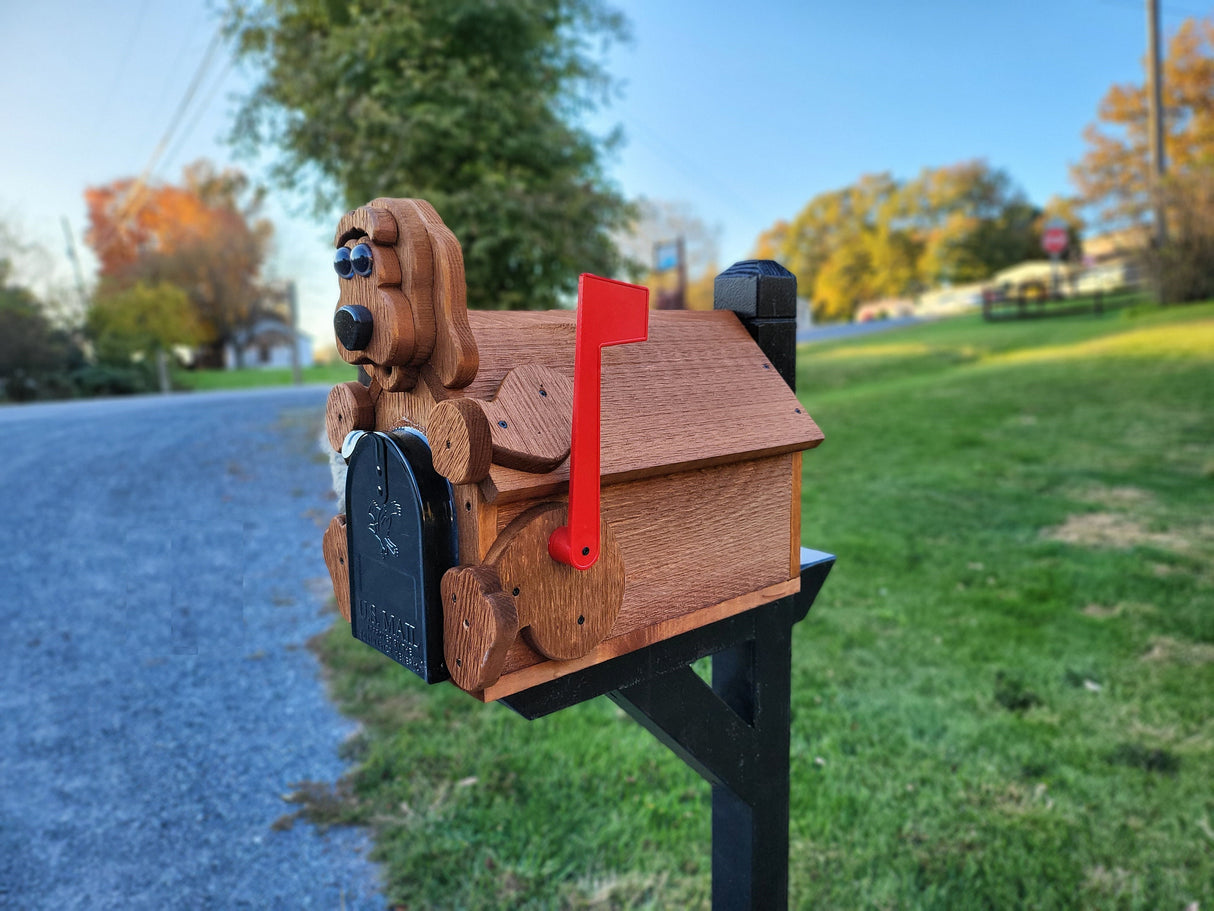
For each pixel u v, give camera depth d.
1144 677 3.02
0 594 4.36
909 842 2.20
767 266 1.20
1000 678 3.07
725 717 1.20
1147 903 1.96
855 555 4.46
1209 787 2.37
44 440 8.69
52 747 2.93
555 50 9.11
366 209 0.83
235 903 2.14
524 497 0.82
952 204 45.25
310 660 3.54
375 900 2.12
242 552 4.96
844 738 2.69
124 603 4.22
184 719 3.09
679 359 1.04
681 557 1.03
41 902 2.17
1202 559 4.07
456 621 0.80
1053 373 10.02
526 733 2.83
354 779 2.64
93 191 34.81
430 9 7.82
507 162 8.55
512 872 2.16
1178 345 10.59
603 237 9.01
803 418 1.13
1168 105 24.81
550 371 0.89
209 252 35.22
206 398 15.26
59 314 23.83
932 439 7.26
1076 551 4.30
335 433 0.99
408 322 0.81
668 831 2.29
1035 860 2.11
